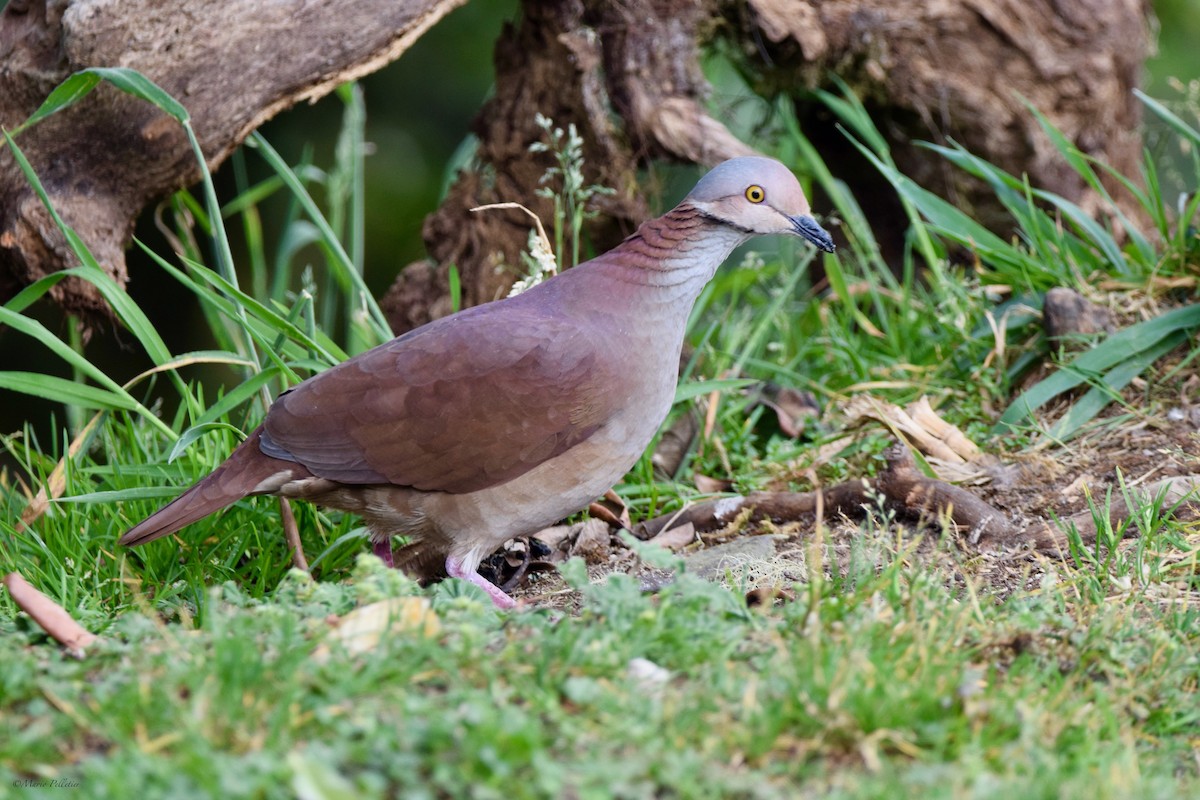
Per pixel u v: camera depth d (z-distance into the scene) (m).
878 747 5.21
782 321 12.04
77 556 8.44
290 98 9.92
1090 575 7.56
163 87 9.49
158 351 8.88
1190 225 11.16
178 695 5.45
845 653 5.75
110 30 9.25
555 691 5.49
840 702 5.30
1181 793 5.09
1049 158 12.59
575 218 10.40
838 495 8.98
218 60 9.55
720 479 10.12
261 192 12.27
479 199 11.36
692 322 11.48
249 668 5.38
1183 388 9.77
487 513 8.06
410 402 7.81
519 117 11.20
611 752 5.04
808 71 11.91
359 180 12.02
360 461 7.88
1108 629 6.45
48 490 8.69
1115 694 5.91
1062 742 5.41
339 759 4.84
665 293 8.20
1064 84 12.45
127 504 9.09
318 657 5.77
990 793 4.76
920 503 8.62
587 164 11.12
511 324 7.96
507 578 9.01
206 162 9.88
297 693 5.28
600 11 11.02
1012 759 5.16
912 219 11.36
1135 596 7.26
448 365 7.85
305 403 7.91
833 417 10.65
